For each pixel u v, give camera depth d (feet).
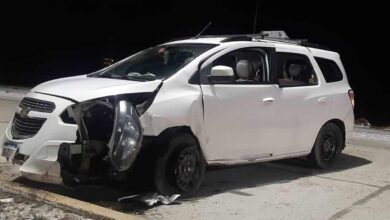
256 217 18.54
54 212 17.48
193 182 20.61
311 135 25.40
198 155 20.71
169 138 19.74
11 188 19.43
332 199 21.17
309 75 25.89
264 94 22.86
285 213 19.13
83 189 21.08
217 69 20.52
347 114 27.37
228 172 25.45
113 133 17.80
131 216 17.19
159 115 19.33
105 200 19.80
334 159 27.02
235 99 21.67
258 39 24.47
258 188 22.53
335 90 26.76
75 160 18.38
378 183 24.06
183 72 20.65
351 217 18.90
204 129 20.68
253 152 22.72
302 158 27.09
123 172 18.76
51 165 18.35
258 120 22.63
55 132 18.37
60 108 18.56
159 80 20.06
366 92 58.18
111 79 20.88
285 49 24.70
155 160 19.36
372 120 47.01
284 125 23.81
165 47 23.54
